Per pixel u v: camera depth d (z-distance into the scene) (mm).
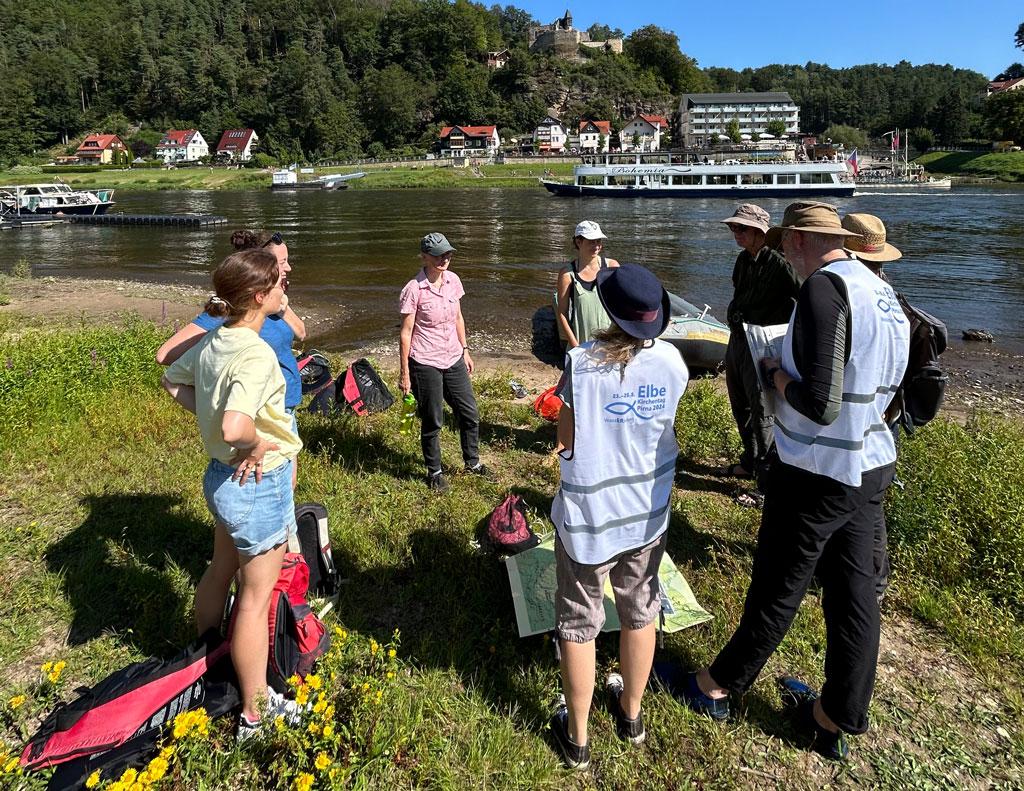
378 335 12094
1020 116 90562
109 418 5785
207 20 159625
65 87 129375
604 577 2518
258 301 2469
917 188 59156
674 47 158125
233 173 100375
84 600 3420
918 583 3863
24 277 18422
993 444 5117
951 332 12461
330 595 3496
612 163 60469
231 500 2418
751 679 2787
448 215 40812
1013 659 3338
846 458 2480
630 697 2693
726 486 5195
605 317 4992
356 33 146125
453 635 3287
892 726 2910
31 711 2729
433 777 2520
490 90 133875
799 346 2535
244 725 2592
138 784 2135
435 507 4512
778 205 43656
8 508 4340
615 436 2396
